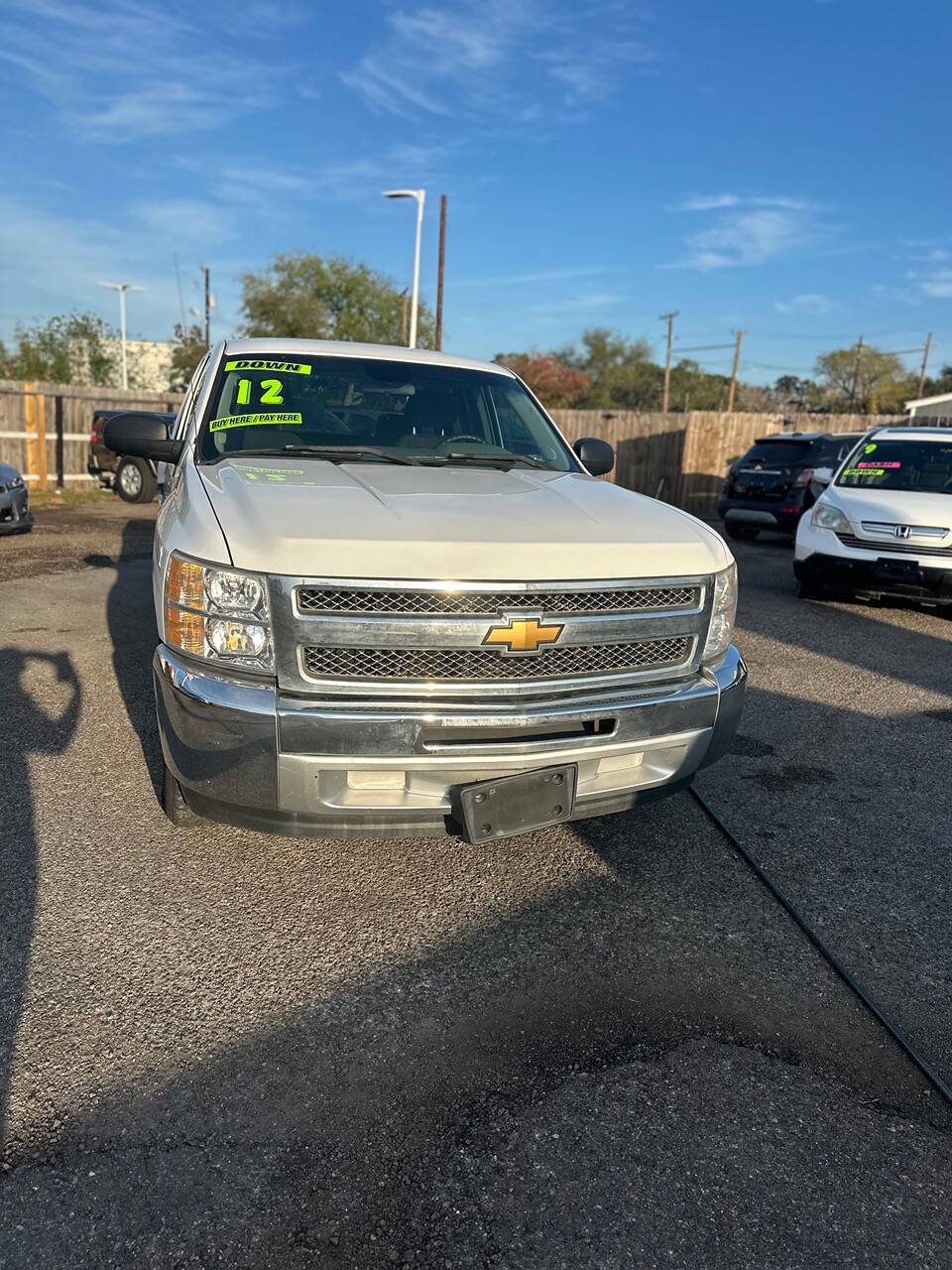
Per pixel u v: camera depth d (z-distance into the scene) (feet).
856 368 239.50
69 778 12.99
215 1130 6.82
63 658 19.03
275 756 8.48
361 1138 6.81
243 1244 5.90
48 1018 7.97
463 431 13.69
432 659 8.67
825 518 28.09
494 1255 5.89
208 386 13.17
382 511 9.32
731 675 10.40
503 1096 7.30
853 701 18.53
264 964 8.91
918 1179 6.66
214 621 8.65
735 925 10.03
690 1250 5.98
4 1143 6.61
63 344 138.82
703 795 13.55
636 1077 7.59
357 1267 5.78
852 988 8.96
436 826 9.18
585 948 9.46
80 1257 5.75
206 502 9.64
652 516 10.64
